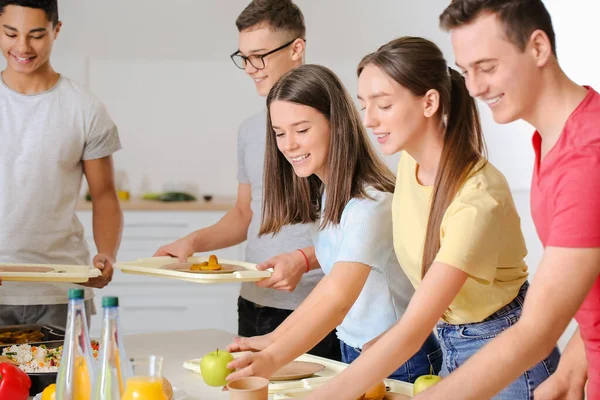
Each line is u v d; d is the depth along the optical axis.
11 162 2.42
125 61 4.78
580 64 5.29
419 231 1.63
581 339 1.47
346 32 4.89
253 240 2.51
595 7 5.24
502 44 1.14
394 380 1.69
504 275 1.56
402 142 1.53
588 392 1.38
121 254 4.19
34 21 2.31
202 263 2.23
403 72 1.49
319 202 1.97
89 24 4.70
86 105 2.50
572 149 1.16
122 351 1.25
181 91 4.84
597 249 1.12
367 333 1.89
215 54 4.85
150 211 4.20
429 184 1.62
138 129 4.83
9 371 1.52
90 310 2.52
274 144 1.96
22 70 2.36
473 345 1.62
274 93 1.82
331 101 1.78
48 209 2.46
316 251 2.01
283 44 2.39
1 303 2.39
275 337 1.72
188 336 2.25
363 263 1.70
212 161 4.91
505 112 1.19
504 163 5.26
